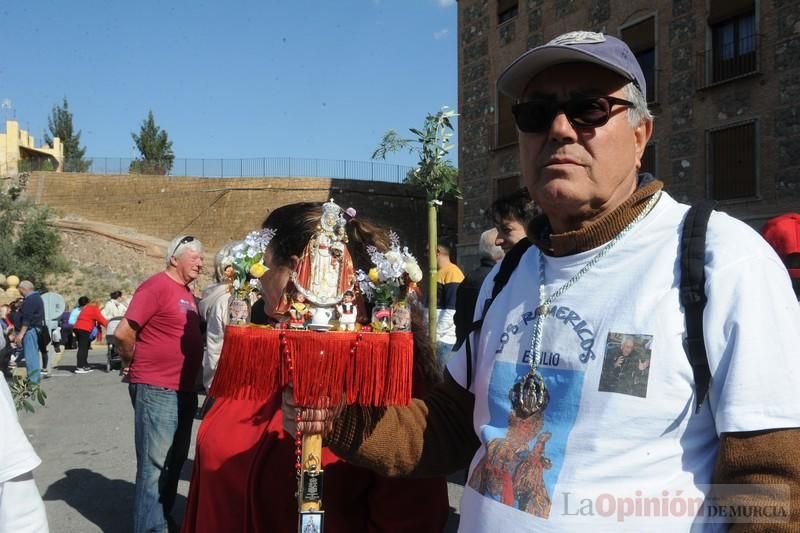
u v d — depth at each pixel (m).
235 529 1.95
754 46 15.15
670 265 1.41
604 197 1.54
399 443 1.79
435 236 4.28
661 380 1.33
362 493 1.98
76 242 32.50
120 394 11.22
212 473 2.03
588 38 1.53
